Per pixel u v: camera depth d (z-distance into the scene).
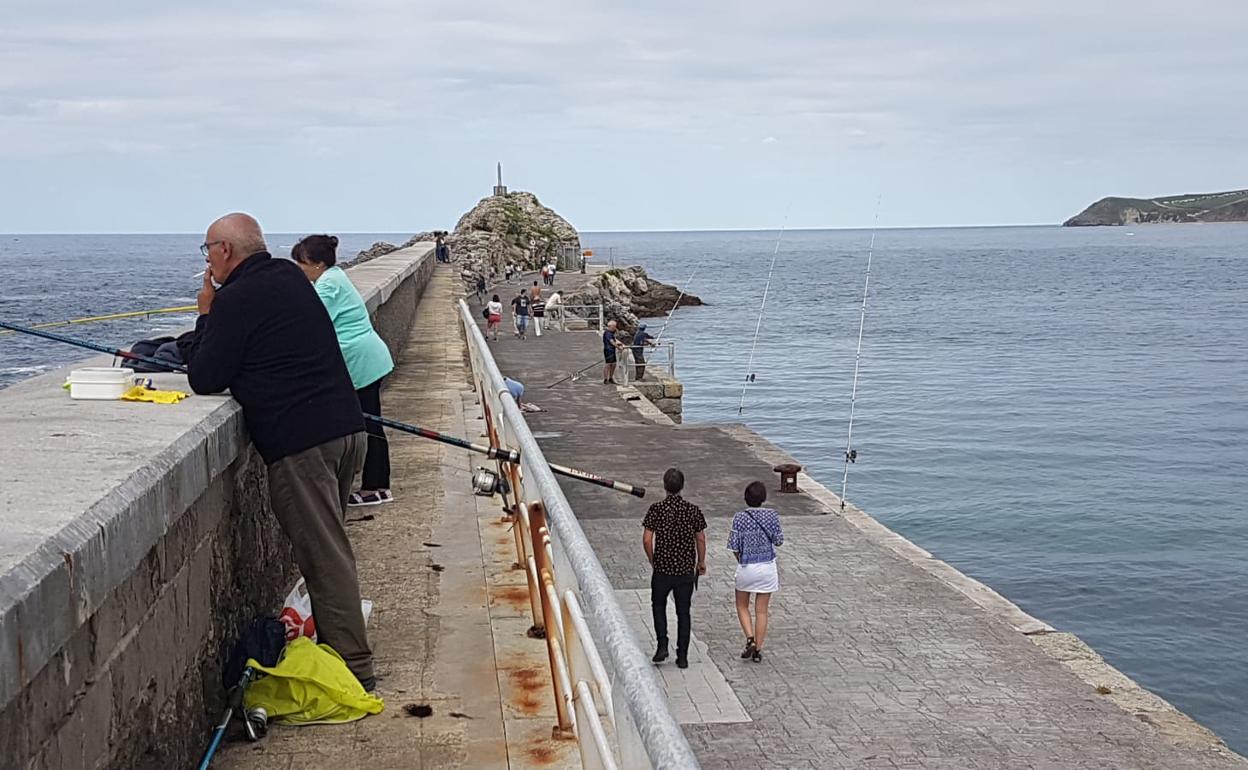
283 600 6.02
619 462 22.19
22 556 2.46
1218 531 31.48
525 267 79.12
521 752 4.41
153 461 3.48
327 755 4.39
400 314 19.67
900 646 12.77
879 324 92.12
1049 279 161.62
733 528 12.52
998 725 10.84
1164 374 64.00
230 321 4.61
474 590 6.40
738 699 11.38
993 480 37.38
